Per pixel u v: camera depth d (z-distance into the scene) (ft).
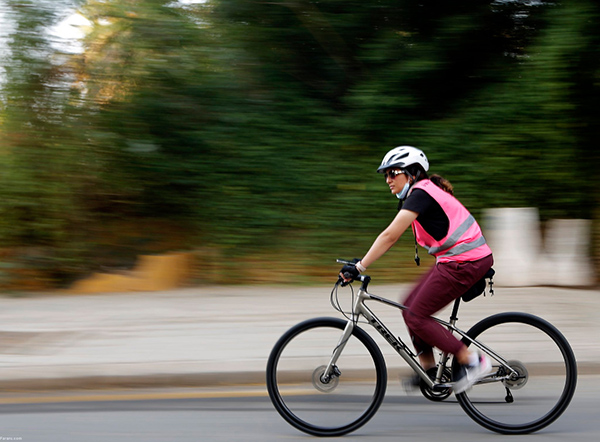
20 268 26.86
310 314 20.88
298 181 30.58
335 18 33.24
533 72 30.55
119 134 29.73
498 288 24.76
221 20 33.06
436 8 33.96
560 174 29.63
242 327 19.12
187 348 16.80
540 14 32.96
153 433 11.92
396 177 11.93
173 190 30.73
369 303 22.18
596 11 30.32
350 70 33.71
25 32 29.27
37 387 14.52
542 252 25.94
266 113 31.76
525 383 12.01
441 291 11.56
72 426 12.24
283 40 33.47
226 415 12.92
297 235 29.40
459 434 11.93
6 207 27.84
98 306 22.58
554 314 20.29
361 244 28.84
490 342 12.16
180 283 27.17
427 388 12.19
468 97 33.01
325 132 31.94
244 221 29.63
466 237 11.53
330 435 11.87
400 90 32.78
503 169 29.91
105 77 29.99
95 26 30.19
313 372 12.07
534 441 11.59
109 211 30.25
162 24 30.01
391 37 33.47
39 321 20.15
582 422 12.44
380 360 12.02
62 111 29.35
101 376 14.66
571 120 30.25
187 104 30.66
